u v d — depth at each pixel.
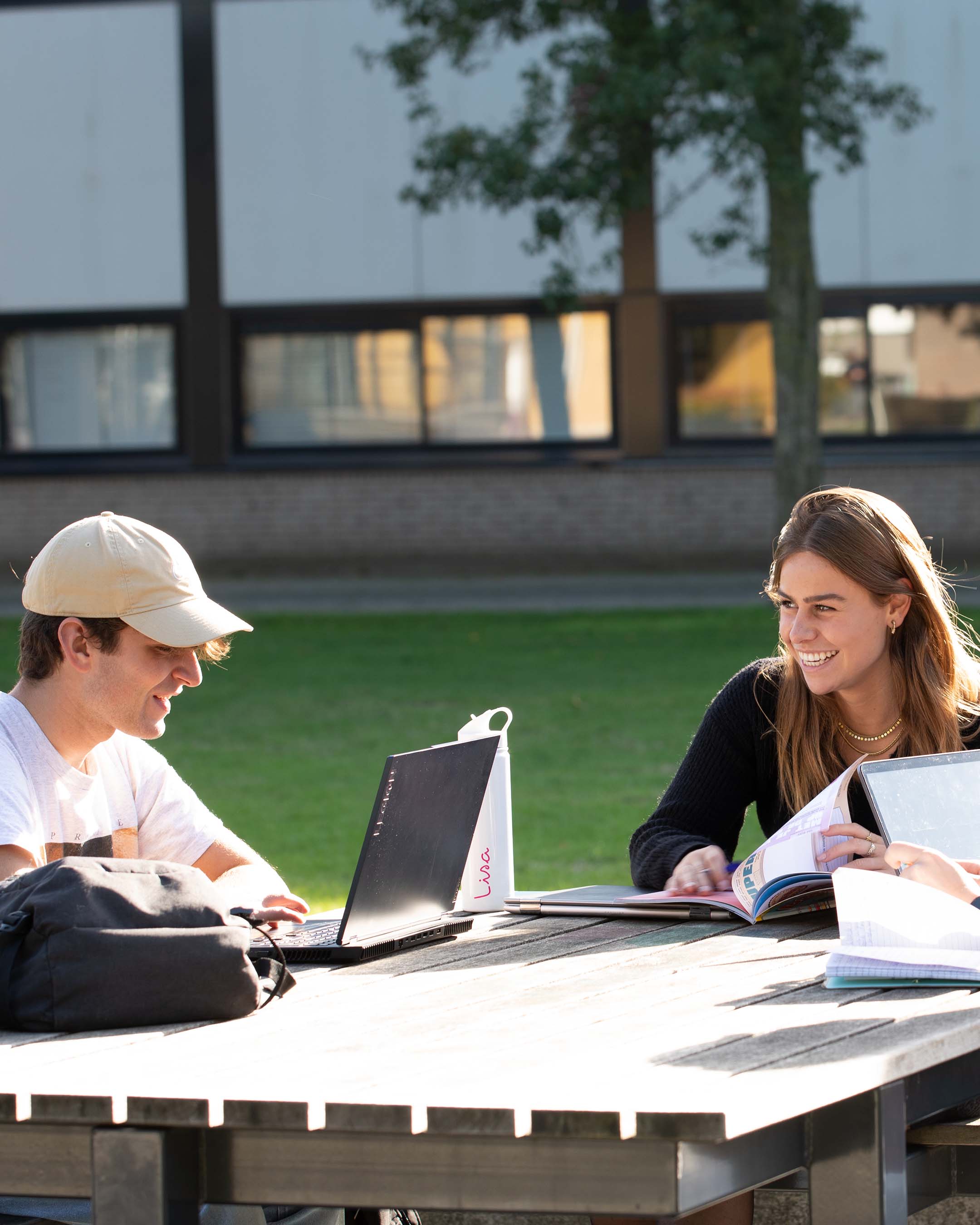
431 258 21.50
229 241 21.64
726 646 14.39
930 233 20.88
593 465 21.45
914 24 20.64
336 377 21.84
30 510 22.12
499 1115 1.95
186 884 2.65
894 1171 2.18
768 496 21.25
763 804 3.85
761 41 15.95
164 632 3.01
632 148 16.56
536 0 17.44
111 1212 2.10
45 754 3.14
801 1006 2.47
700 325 21.27
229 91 21.45
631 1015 2.45
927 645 3.57
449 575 21.78
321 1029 2.44
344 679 13.19
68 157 21.66
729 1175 2.04
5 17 21.59
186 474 21.89
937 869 2.82
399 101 21.30
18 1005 2.49
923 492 21.05
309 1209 2.99
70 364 21.98
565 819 8.07
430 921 3.20
